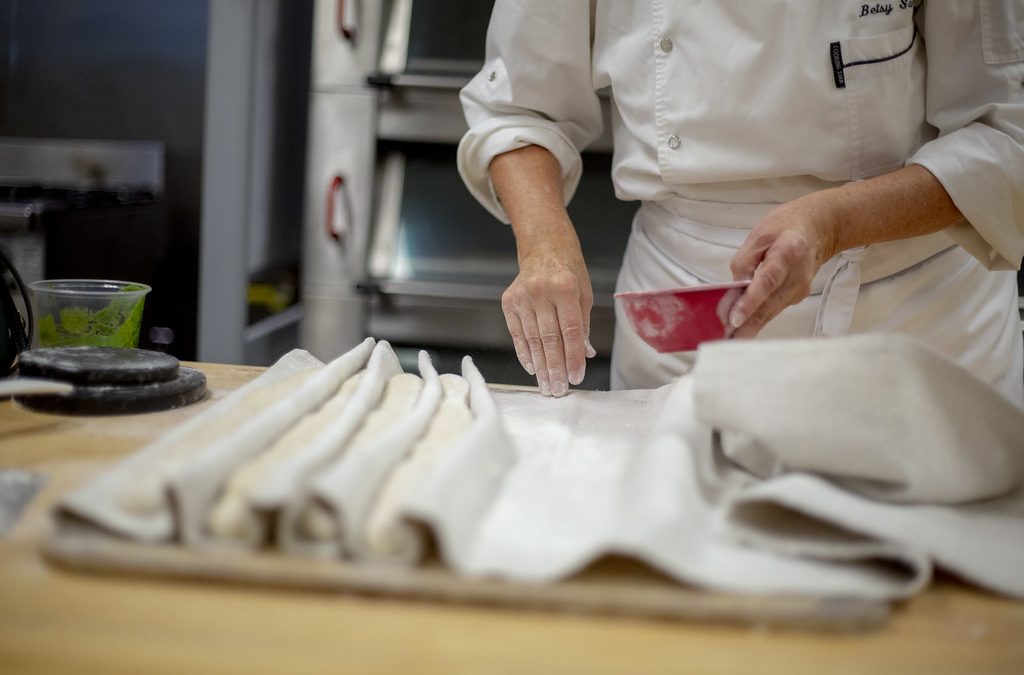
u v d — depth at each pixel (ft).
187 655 1.70
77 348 3.50
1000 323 4.12
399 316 6.70
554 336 3.63
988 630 1.92
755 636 1.85
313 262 6.74
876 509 2.17
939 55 3.64
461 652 1.75
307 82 9.02
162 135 9.17
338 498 1.94
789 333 3.92
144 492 2.06
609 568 2.02
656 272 4.25
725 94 3.66
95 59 9.09
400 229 6.77
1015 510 2.42
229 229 7.72
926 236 3.82
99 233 7.16
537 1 4.05
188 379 3.43
